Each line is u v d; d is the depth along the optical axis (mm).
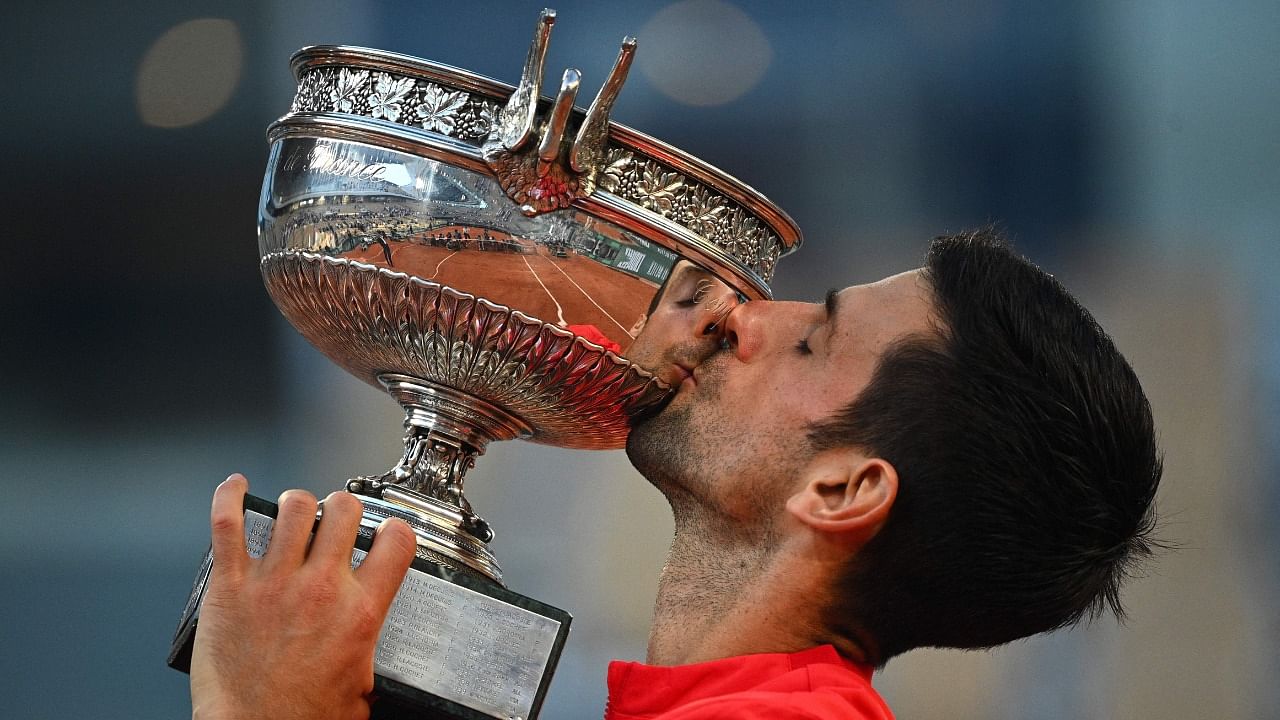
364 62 4629
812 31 18703
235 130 19656
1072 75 18156
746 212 4883
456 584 4512
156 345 19422
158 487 19000
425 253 4539
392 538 4426
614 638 15398
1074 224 17969
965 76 18500
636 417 5031
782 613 4836
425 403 4965
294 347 19219
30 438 19125
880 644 4922
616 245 4594
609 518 15688
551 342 4621
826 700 4344
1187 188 17609
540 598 15531
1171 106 17781
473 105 4543
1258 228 17344
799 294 18578
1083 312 5027
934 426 4750
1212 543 14828
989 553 4719
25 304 19641
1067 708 14016
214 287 19609
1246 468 15539
